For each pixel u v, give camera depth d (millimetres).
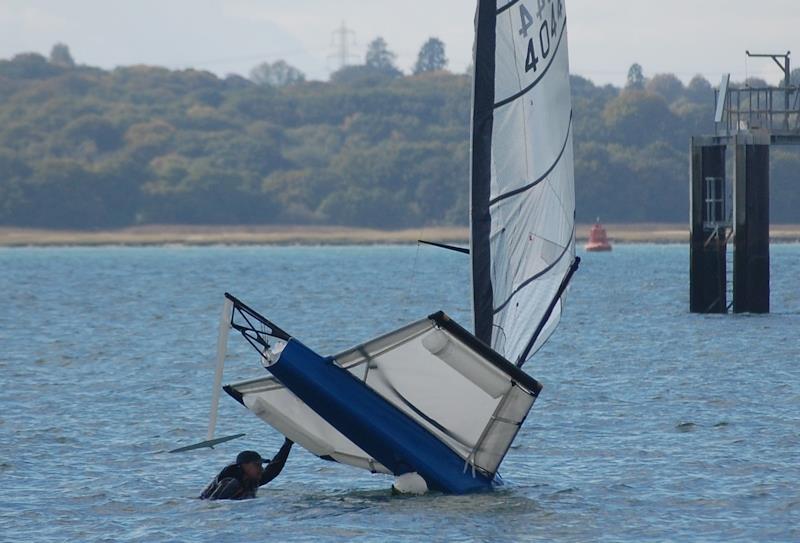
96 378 124812
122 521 64562
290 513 64750
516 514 64000
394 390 63750
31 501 69125
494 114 69938
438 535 60281
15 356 147625
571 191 76875
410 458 65438
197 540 60656
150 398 109688
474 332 69125
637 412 97750
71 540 61250
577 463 77688
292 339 63219
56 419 97438
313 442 68375
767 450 81062
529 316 72625
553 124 74188
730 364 128625
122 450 84688
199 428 93438
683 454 80125
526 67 71812
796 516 63844
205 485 72875
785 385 111562
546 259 74062
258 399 67125
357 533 60750
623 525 62250
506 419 63594
